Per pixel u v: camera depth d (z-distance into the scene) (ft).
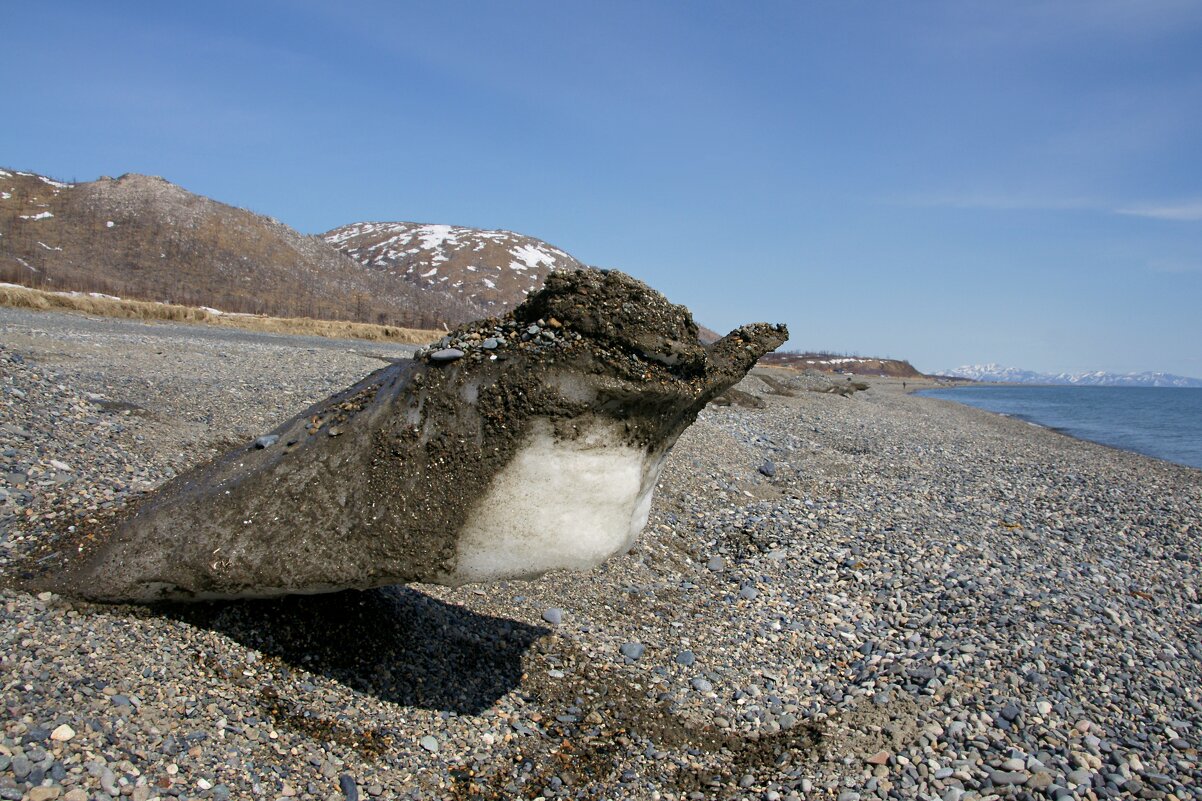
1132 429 58.90
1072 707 8.78
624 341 6.73
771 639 10.46
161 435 12.33
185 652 6.98
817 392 56.08
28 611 6.73
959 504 19.33
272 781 6.17
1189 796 7.45
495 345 7.06
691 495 16.39
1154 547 16.79
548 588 10.78
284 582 7.00
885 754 7.78
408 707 7.57
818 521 15.71
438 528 6.84
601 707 8.41
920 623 11.09
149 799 5.53
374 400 7.61
